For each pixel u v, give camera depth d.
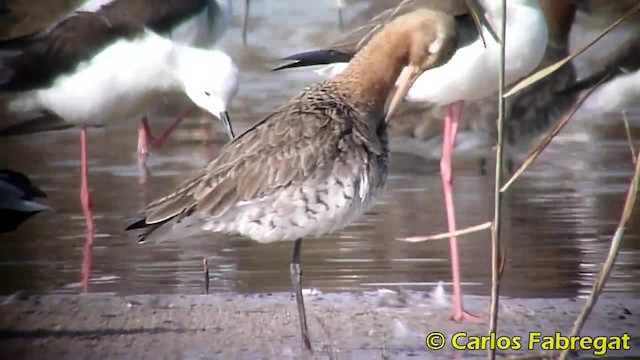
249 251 13.95
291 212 9.93
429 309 11.87
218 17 17.73
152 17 16.75
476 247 13.98
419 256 13.60
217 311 11.70
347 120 10.20
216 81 16.33
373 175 10.23
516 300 12.17
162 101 18.28
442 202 15.83
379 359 10.34
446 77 13.68
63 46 16.38
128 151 18.28
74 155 18.08
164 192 16.16
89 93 16.33
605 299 12.20
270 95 20.30
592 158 17.78
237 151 10.05
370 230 14.59
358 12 24.28
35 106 16.75
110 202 15.80
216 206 9.91
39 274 12.97
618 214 15.23
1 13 22.75
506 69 14.12
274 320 11.42
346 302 12.05
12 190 13.45
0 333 10.96
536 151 8.72
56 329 11.09
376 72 10.61
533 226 14.77
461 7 13.80
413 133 17.58
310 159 9.88
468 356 10.55
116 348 10.57
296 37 23.19
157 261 13.54
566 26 18.73
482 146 17.69
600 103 18.36
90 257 13.62
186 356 10.35
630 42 18.69
